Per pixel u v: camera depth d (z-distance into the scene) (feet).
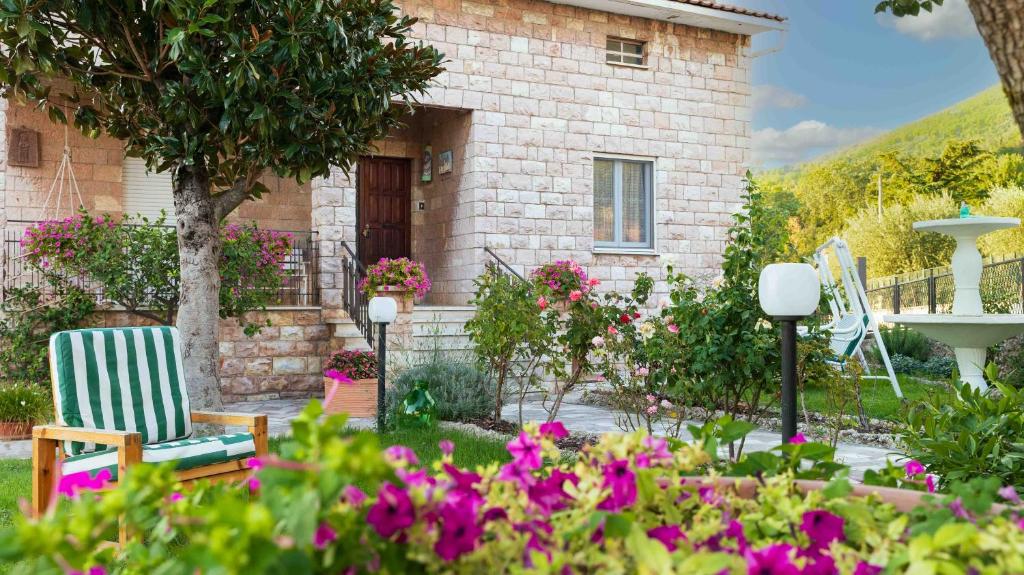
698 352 17.13
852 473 18.13
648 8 40.24
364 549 3.91
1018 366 34.94
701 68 43.52
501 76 38.55
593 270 40.52
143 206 37.09
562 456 18.16
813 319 17.63
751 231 17.43
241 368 33.86
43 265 30.42
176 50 16.17
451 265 40.11
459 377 26.86
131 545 4.81
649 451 5.48
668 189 42.63
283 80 17.63
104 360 14.92
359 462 3.56
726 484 5.92
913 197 132.05
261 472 3.79
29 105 34.14
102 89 19.07
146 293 31.35
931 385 33.78
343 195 35.68
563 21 39.96
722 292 17.20
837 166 155.02
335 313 35.09
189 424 15.93
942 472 10.27
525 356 25.05
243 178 20.08
